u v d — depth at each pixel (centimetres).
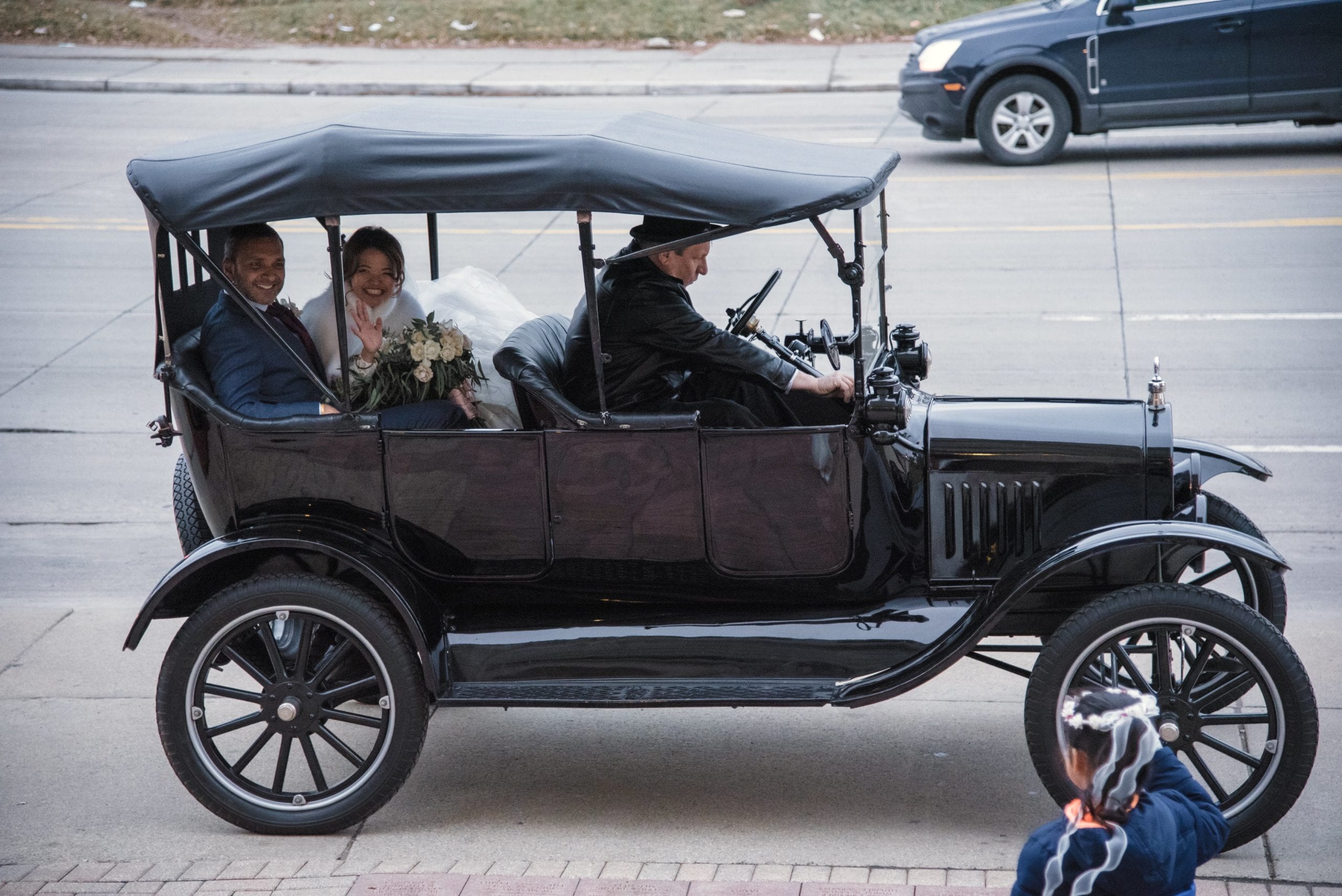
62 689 1447
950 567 1181
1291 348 2467
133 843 1152
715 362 1188
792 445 1136
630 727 1357
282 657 1217
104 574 1766
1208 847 746
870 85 5344
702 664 1152
